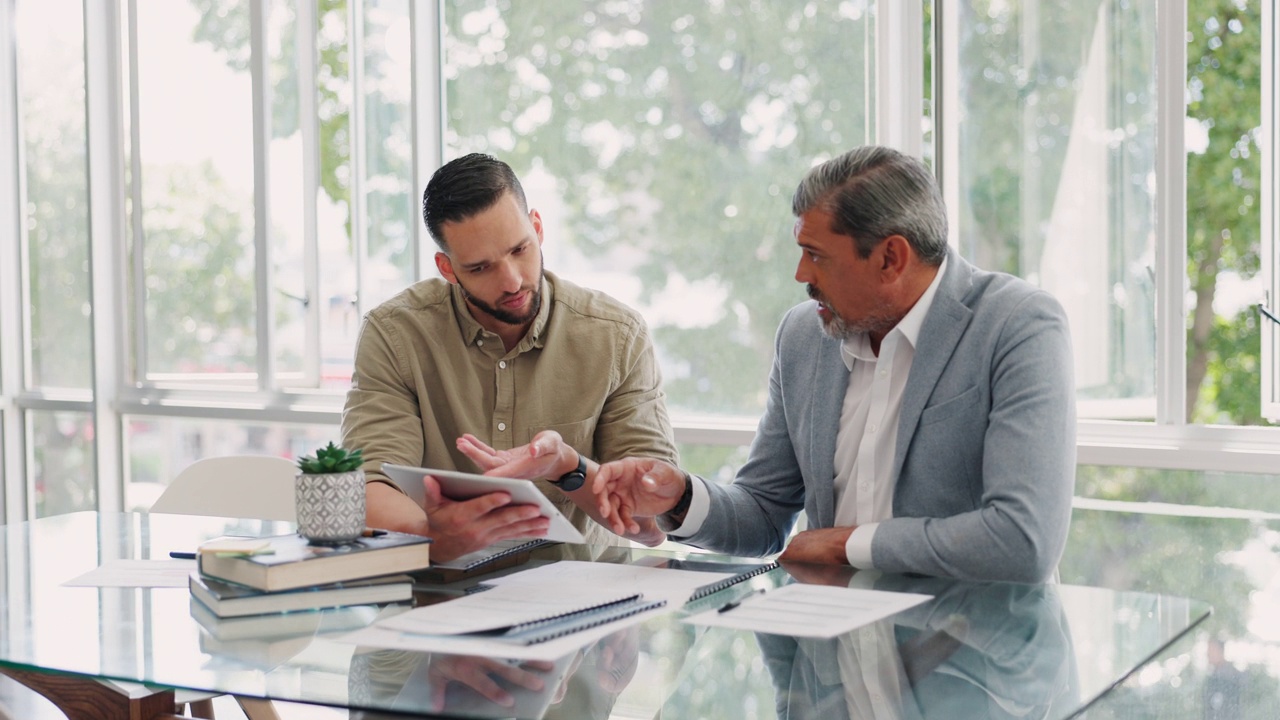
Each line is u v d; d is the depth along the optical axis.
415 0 3.57
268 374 3.89
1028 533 1.65
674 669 1.20
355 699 1.11
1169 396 2.74
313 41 3.78
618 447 2.26
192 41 3.98
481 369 2.27
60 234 4.32
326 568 1.45
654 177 3.35
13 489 4.39
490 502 1.56
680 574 1.62
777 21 3.17
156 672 1.21
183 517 2.21
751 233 3.23
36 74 4.34
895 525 1.68
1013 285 1.86
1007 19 2.90
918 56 3.00
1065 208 2.86
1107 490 2.79
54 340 4.36
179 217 4.04
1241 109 2.67
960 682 1.17
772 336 3.22
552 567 1.67
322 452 1.54
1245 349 2.68
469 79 3.59
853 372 1.98
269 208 3.87
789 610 1.43
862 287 1.82
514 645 1.27
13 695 3.29
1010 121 2.91
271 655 1.25
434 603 1.45
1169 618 1.40
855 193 1.78
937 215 1.83
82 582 1.63
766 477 2.07
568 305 2.30
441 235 2.04
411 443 2.20
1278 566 2.60
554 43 3.46
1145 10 2.75
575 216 3.45
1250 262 2.67
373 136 3.71
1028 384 1.75
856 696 1.12
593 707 1.09
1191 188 2.71
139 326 4.13
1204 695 2.63
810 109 3.15
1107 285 2.82
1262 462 2.59
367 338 2.28
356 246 3.76
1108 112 2.80
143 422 4.14
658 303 3.36
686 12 3.28
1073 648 1.28
